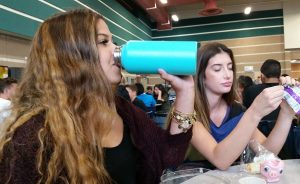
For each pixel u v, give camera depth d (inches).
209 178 44.8
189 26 422.9
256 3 390.3
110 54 30.7
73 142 27.2
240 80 166.2
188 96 36.2
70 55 28.9
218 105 66.8
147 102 218.2
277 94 43.8
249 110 46.1
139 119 37.5
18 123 25.5
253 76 391.9
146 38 415.5
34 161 24.7
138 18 383.2
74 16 30.0
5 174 24.1
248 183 42.3
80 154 27.6
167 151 37.5
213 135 64.2
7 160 24.2
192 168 52.0
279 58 386.3
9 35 155.3
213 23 412.5
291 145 63.4
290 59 379.9
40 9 176.1
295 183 42.3
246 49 399.5
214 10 328.5
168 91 235.3
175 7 408.5
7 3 147.7
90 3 245.4
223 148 47.8
